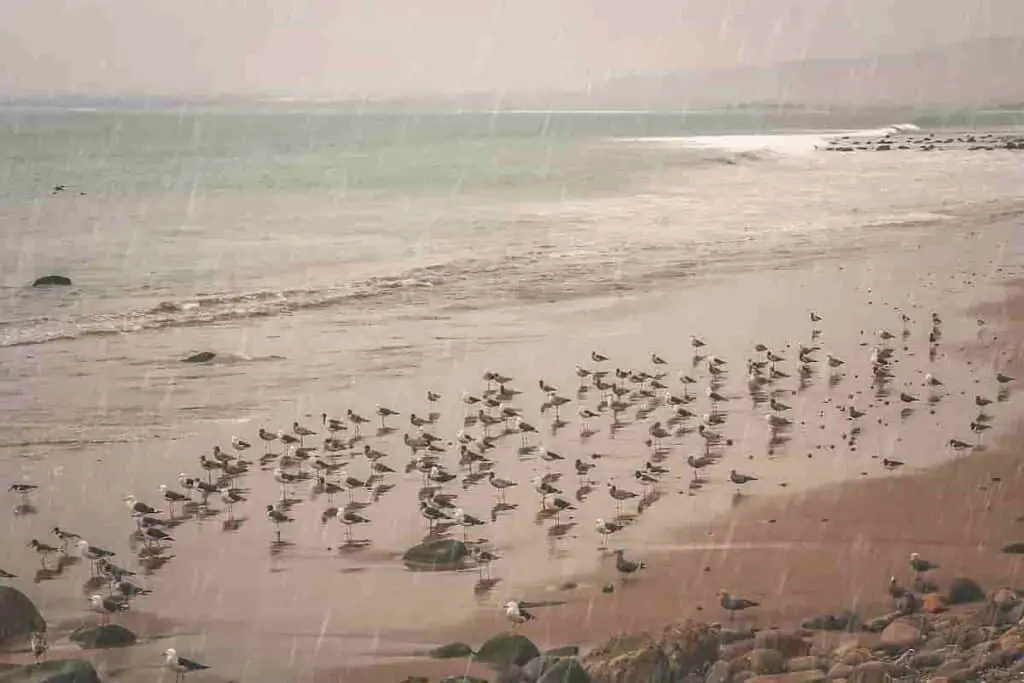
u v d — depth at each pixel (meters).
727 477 23.34
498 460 24.50
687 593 18.25
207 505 22.45
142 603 18.47
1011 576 18.84
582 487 22.91
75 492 22.97
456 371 30.95
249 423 27.03
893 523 20.98
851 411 27.03
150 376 30.30
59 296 38.91
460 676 15.95
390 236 50.44
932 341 33.34
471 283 41.47
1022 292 39.31
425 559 19.83
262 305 38.22
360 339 34.09
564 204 59.62
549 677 14.84
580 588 18.59
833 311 37.12
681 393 29.05
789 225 51.97
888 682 14.59
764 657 15.29
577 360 31.91
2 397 28.25
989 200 57.03
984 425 26.50
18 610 17.47
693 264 44.31
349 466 24.33
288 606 18.23
